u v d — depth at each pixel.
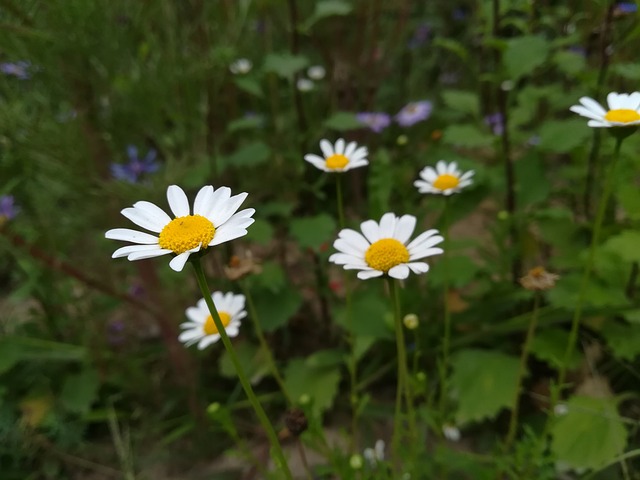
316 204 0.44
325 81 0.52
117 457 0.34
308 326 0.39
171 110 0.38
